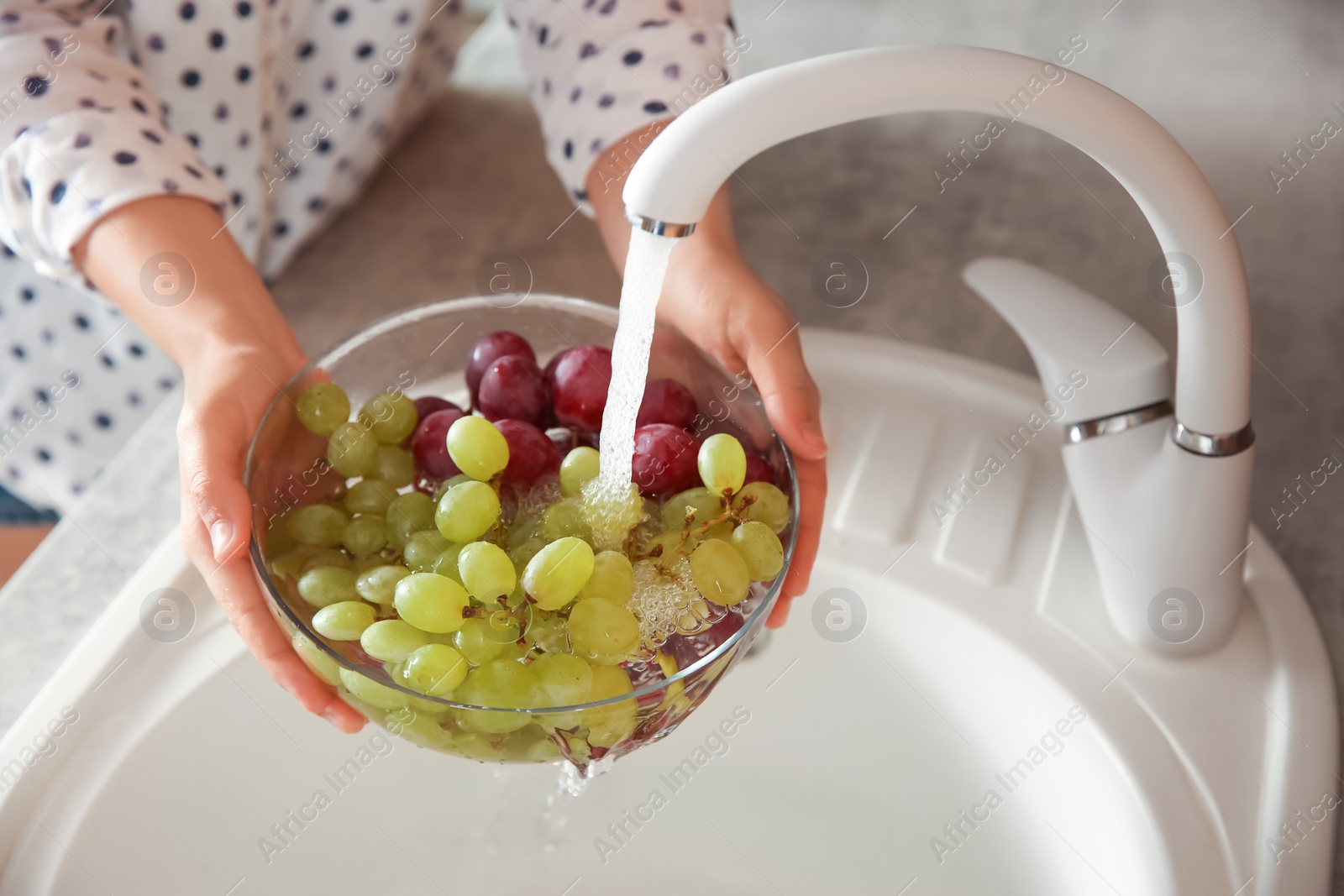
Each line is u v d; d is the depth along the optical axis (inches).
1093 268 36.2
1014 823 24.4
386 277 35.8
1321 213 38.0
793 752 26.7
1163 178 17.8
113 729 23.7
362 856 24.7
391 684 17.7
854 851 25.2
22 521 45.0
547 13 32.0
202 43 32.9
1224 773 22.9
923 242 37.4
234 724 24.7
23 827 22.2
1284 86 43.3
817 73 15.2
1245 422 22.1
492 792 26.1
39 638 26.1
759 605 18.9
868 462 29.6
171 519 29.0
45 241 27.7
